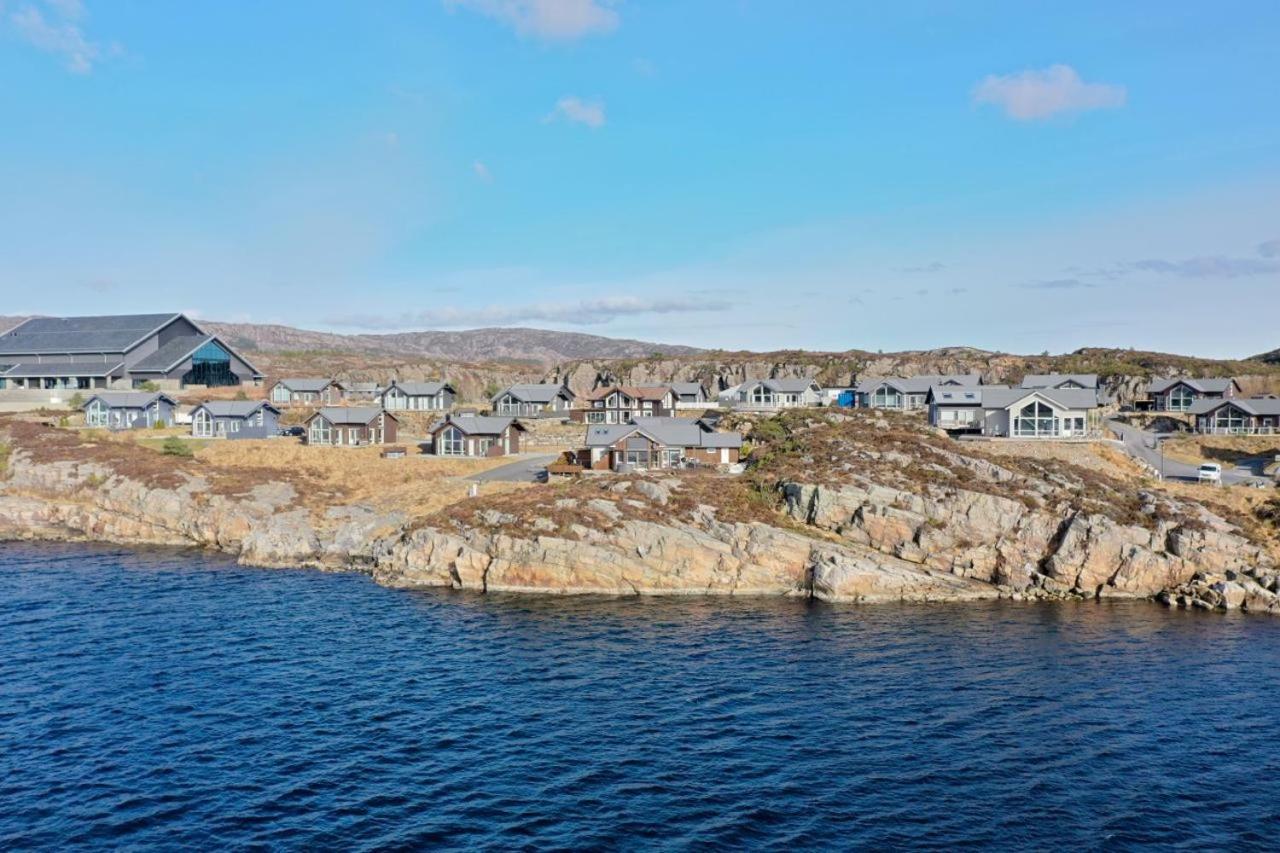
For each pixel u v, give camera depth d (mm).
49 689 52000
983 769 43375
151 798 39500
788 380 157500
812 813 38969
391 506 97750
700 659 59531
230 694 51875
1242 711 50750
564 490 87688
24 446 111625
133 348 156750
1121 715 50125
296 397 158875
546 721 48688
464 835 36750
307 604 72188
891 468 89750
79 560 87438
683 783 41625
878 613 71750
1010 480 86250
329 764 43094
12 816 37781
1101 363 179500
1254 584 73250
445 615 69750
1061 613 71938
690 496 87000
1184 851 36281
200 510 96750
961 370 187750
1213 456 114250
